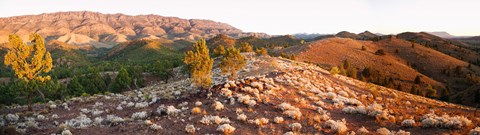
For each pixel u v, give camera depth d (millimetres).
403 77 132750
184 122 20812
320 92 33344
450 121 18984
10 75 136750
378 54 168375
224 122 20562
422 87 122125
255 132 18859
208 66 31562
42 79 30453
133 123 21125
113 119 22312
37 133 19250
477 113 25781
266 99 26922
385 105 30156
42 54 31266
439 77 147000
